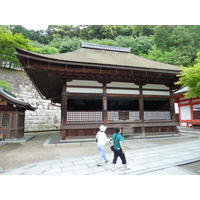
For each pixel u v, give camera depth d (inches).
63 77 350.6
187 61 1090.1
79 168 182.9
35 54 274.8
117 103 576.1
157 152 256.2
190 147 291.4
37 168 185.8
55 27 1796.3
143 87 417.7
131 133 379.2
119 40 1289.4
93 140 347.6
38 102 802.2
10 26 1408.7
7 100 371.2
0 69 804.6
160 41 1368.1
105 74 357.4
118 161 208.5
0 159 228.7
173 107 434.9
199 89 199.3
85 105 558.6
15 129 396.8
